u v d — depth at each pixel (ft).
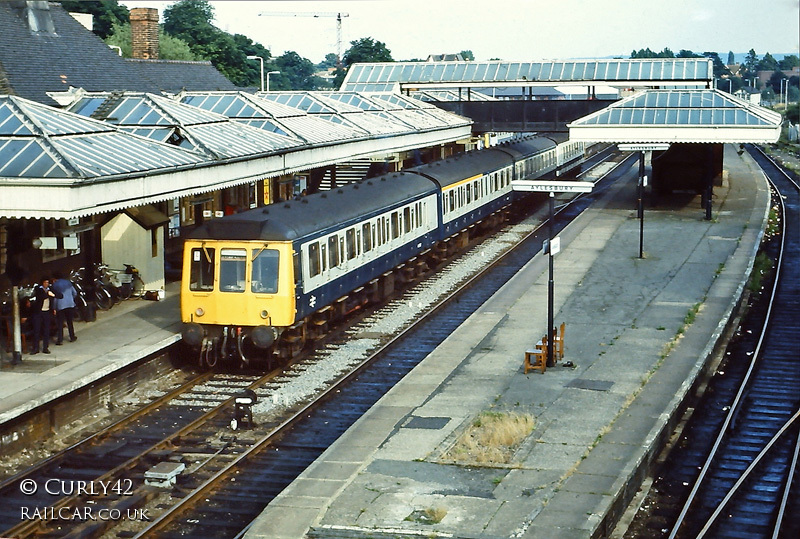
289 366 79.05
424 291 110.22
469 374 72.54
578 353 78.54
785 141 408.26
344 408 68.74
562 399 66.23
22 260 81.30
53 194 64.95
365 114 147.74
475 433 59.26
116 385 69.46
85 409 65.62
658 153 172.04
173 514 50.03
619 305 96.48
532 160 175.52
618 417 62.54
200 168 83.51
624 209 163.94
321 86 557.74
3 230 77.92
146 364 73.31
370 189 103.30
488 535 45.09
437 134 162.40
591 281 108.47
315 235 81.35
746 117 143.43
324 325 88.28
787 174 247.50
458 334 85.20
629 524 50.78
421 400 66.23
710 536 49.37
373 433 59.52
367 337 89.30
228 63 330.34
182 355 79.20
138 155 77.05
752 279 115.55
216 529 48.91
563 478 52.21
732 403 73.05
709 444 63.98
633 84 177.27
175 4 329.72
